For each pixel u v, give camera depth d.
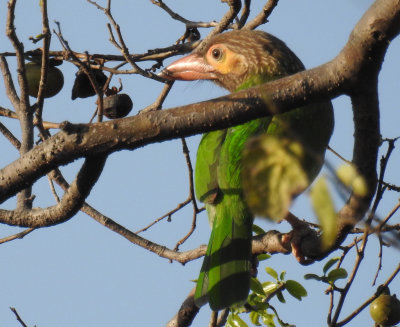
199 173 8.33
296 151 2.68
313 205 2.49
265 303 7.82
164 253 8.36
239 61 9.57
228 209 7.95
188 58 9.86
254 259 8.27
